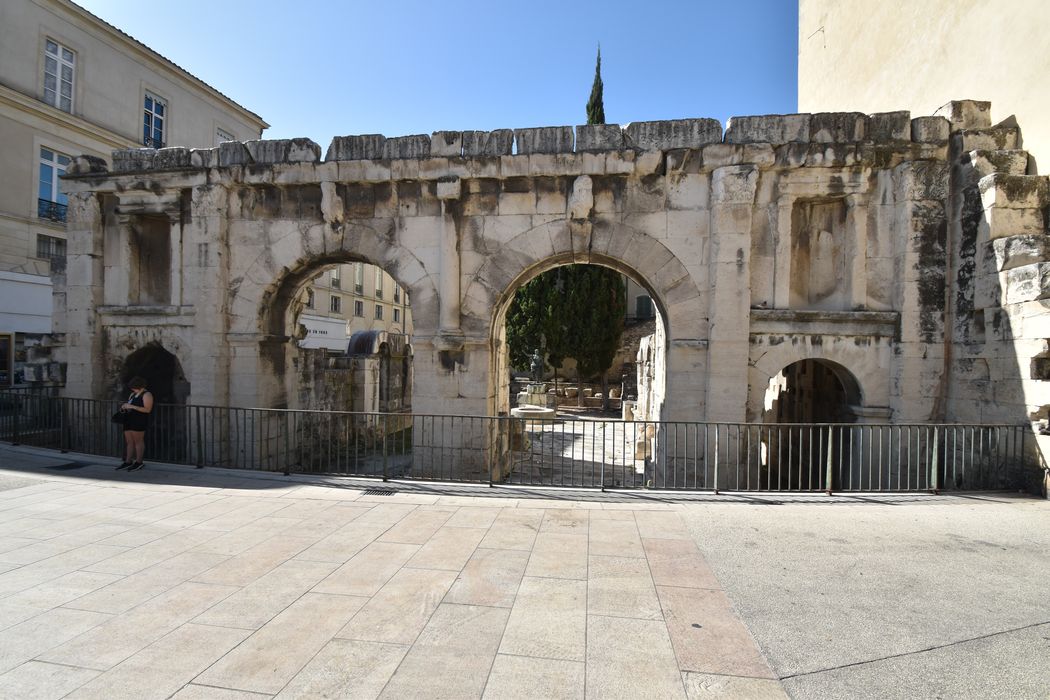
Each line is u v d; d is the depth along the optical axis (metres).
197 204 11.60
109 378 12.33
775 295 10.15
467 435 10.91
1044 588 4.93
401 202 11.19
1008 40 9.54
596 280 30.53
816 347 9.98
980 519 6.79
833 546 5.88
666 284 10.40
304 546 5.76
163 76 28.42
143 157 11.93
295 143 11.30
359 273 44.66
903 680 3.56
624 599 4.63
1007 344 8.45
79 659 3.67
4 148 22.08
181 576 5.00
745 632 4.14
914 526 6.52
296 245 11.59
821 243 10.51
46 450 10.66
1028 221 8.74
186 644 3.88
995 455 8.52
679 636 4.07
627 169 10.29
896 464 9.74
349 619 4.25
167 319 11.95
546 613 4.38
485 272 10.90
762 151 9.89
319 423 14.73
